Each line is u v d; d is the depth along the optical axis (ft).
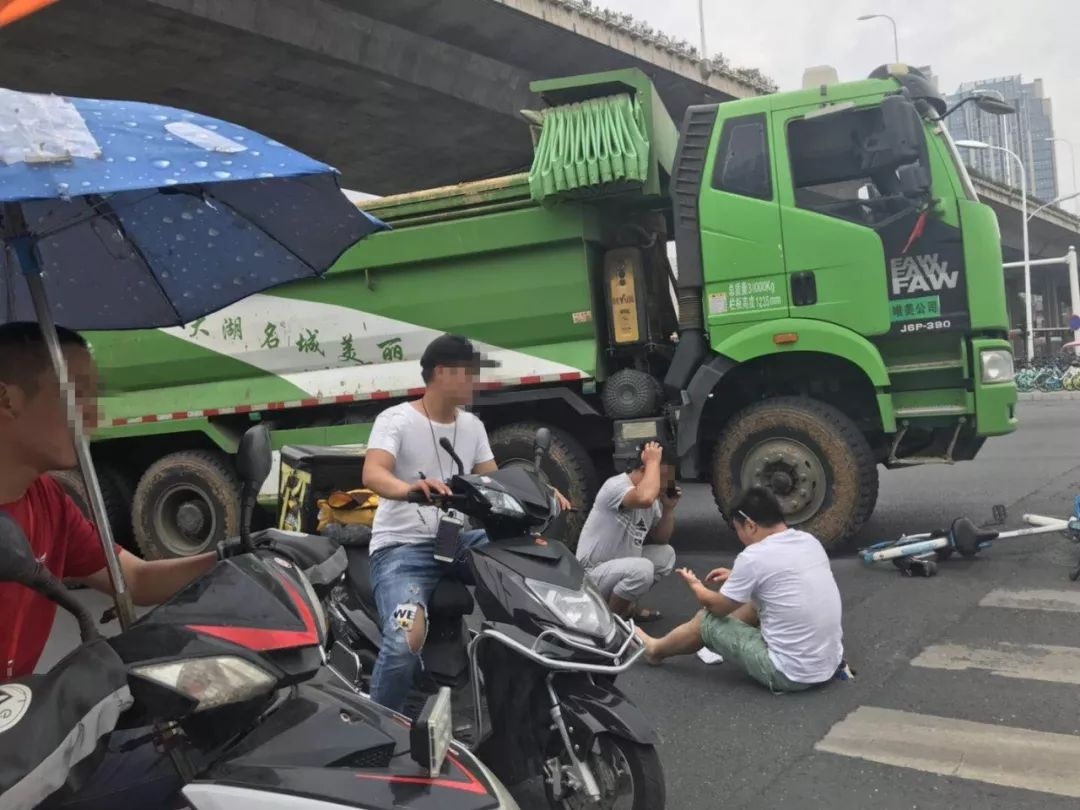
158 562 8.28
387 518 11.80
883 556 20.25
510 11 53.88
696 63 64.34
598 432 24.99
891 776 11.35
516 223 23.31
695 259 22.84
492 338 24.00
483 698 10.80
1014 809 10.36
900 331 21.25
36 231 7.66
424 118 65.21
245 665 5.98
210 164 5.93
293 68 54.29
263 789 5.92
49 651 7.32
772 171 22.09
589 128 22.39
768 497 14.89
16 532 5.31
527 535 10.89
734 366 22.52
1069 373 88.53
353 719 6.59
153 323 9.93
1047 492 28.86
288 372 26.00
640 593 17.34
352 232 8.86
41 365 6.80
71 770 5.19
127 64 51.08
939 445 22.63
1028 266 118.62
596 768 10.17
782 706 13.82
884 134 21.07
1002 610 17.17
